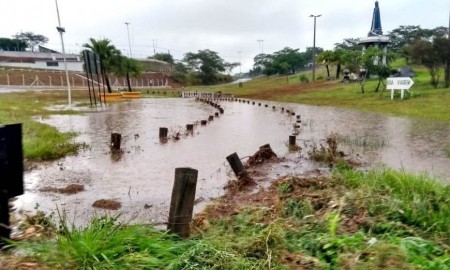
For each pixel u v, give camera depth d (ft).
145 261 10.08
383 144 38.83
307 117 69.67
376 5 152.15
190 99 149.07
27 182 24.89
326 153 31.65
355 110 81.30
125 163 31.17
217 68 338.75
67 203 20.56
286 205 16.72
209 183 24.80
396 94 93.56
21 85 204.74
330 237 12.14
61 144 36.81
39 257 10.05
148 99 148.97
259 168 28.78
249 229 13.85
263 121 64.28
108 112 84.94
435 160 30.96
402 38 263.70
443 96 82.74
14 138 12.72
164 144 40.98
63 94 149.89
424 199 15.57
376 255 10.28
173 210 12.89
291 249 11.69
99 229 11.32
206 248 11.02
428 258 10.77
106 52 154.51
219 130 52.85
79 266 9.66
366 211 14.62
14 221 15.67
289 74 283.59
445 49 93.40
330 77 181.16
